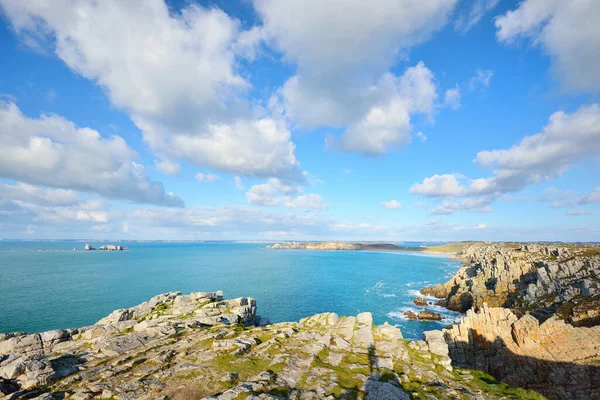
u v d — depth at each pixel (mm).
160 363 28141
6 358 27188
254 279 152750
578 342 45375
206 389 22812
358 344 35031
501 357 50125
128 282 137000
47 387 23422
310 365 28266
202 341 34125
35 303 94375
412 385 26312
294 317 85062
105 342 32594
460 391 25922
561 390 43375
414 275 186625
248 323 48656
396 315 92250
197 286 128125
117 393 22203
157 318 44438
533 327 49156
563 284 71125
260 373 25844
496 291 90438
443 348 34312
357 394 23172
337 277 172875
